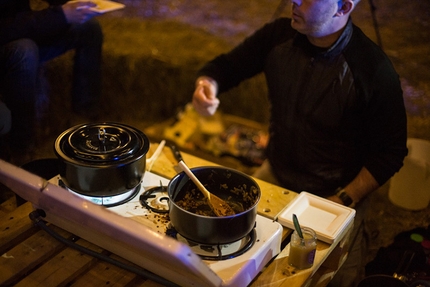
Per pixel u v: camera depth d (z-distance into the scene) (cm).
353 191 161
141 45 299
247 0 355
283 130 174
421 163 206
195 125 289
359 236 170
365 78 155
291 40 167
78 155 101
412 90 251
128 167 102
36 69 178
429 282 128
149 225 104
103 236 103
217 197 104
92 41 204
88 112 224
